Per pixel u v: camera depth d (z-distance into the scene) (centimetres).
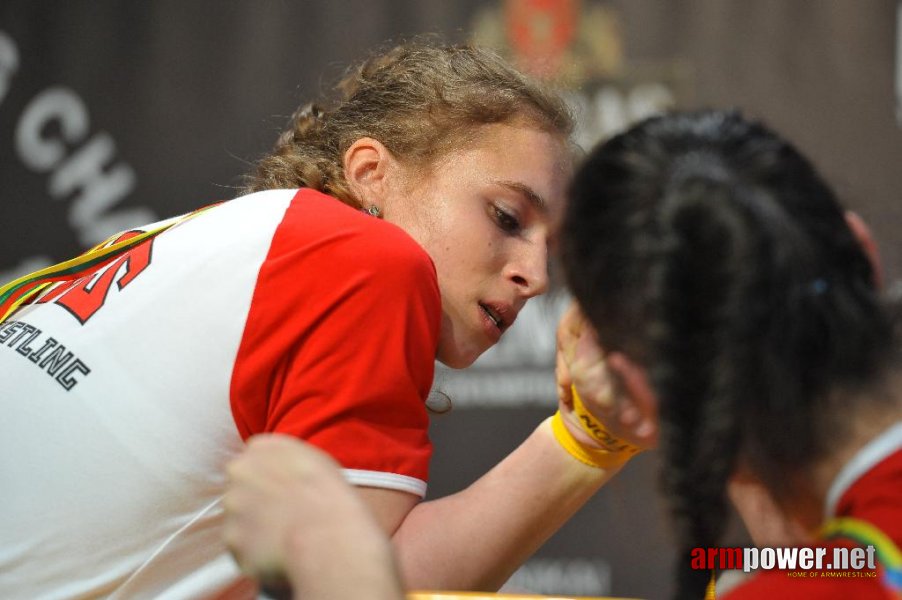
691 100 1220
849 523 245
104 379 415
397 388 403
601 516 1190
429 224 487
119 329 422
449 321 487
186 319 414
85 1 1345
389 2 1288
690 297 257
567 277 289
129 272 439
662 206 262
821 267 257
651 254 261
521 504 402
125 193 1324
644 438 335
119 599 409
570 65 1228
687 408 257
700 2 1228
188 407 407
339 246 412
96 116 1334
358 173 510
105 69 1337
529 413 1209
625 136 285
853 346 255
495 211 487
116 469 407
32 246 1329
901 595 232
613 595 1181
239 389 406
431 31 1273
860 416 256
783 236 254
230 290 412
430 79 520
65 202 1330
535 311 1205
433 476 1220
